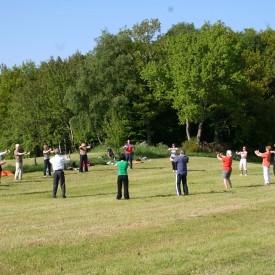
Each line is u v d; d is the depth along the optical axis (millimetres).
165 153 52938
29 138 42906
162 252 12148
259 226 15227
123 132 47000
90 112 65812
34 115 44250
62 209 19219
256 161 64312
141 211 18141
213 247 12586
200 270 10680
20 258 11688
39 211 18859
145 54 74000
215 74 59219
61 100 68375
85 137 66688
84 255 11945
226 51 59125
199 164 41969
